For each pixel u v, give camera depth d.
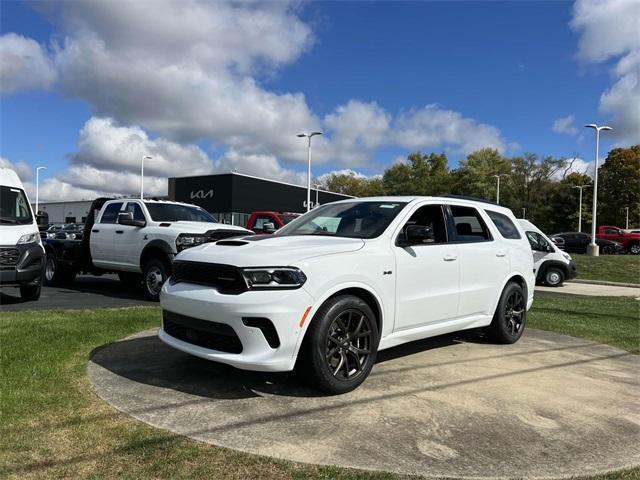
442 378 4.90
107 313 7.82
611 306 11.57
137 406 3.96
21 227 9.48
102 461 3.08
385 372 5.05
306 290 4.09
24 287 9.55
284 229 5.74
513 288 6.53
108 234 10.89
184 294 4.37
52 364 4.93
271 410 3.95
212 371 4.88
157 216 10.50
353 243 4.69
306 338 4.16
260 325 4.01
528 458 3.32
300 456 3.21
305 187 59.50
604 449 3.49
